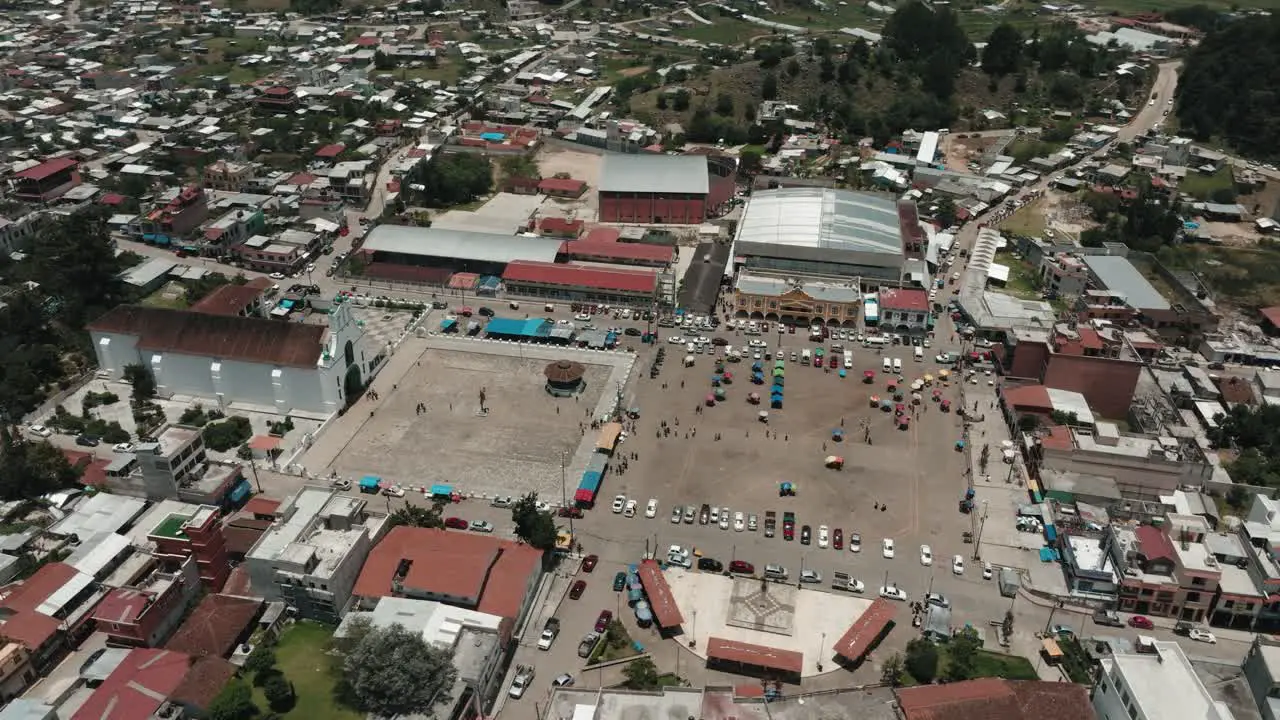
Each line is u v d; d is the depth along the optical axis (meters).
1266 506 170.00
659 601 154.25
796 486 189.00
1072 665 146.12
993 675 143.75
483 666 135.75
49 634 143.62
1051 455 187.12
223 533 163.88
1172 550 158.75
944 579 164.62
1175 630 154.50
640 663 141.12
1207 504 181.25
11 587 155.25
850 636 147.75
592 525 176.88
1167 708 124.25
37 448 184.88
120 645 147.75
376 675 128.50
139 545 166.50
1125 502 178.25
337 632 140.75
